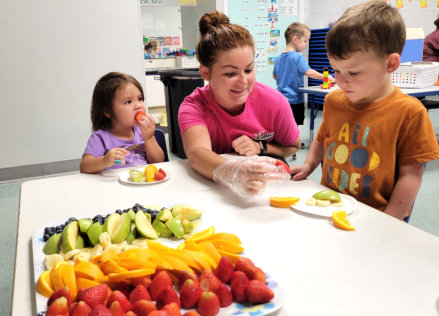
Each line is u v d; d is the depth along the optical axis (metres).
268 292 0.52
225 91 1.12
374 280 0.58
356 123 1.09
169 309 0.48
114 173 1.21
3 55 2.83
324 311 0.52
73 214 0.88
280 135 1.41
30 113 3.00
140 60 3.22
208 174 1.08
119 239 0.70
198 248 0.63
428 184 2.66
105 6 3.02
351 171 1.09
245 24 4.55
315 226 0.77
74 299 0.53
